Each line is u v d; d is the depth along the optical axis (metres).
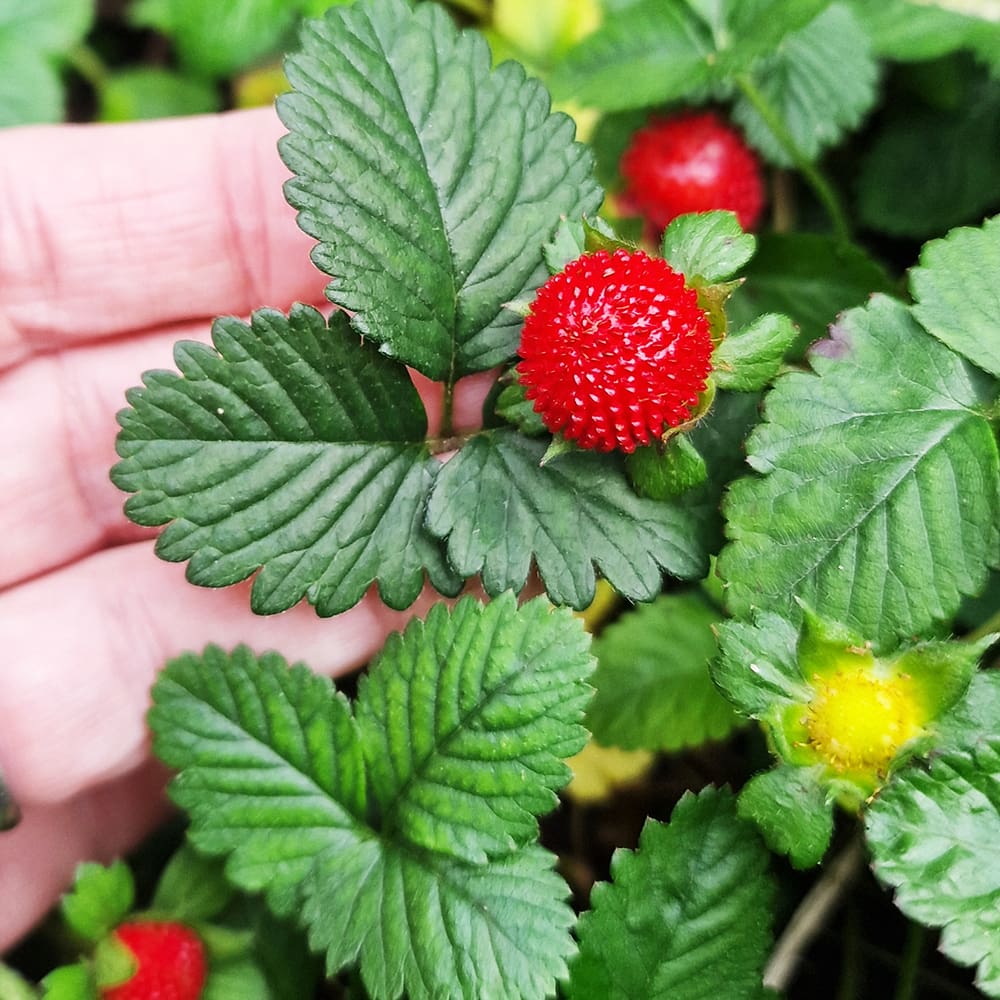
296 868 0.08
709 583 0.09
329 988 0.09
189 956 0.08
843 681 0.06
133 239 0.09
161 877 0.09
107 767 0.09
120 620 0.09
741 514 0.07
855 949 0.09
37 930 0.10
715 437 0.08
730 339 0.07
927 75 0.11
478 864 0.07
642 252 0.07
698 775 0.10
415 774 0.07
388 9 0.07
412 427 0.08
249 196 0.09
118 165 0.08
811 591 0.07
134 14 0.11
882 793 0.06
